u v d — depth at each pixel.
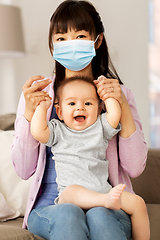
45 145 1.37
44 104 1.28
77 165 1.23
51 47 1.48
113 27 3.73
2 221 1.51
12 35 2.94
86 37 1.38
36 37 3.65
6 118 2.10
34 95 1.28
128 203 1.16
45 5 3.62
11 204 1.62
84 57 1.36
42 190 1.37
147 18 3.75
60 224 1.04
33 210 1.29
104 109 1.41
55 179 1.35
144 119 3.79
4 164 1.70
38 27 3.65
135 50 3.75
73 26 1.35
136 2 3.73
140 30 3.75
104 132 1.29
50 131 1.26
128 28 3.75
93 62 1.52
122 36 3.74
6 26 2.90
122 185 1.07
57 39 1.39
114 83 1.30
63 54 1.37
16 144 1.37
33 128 1.24
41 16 3.64
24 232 1.18
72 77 1.34
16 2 3.68
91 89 1.30
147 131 3.79
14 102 3.79
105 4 3.71
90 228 1.05
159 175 1.75
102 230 1.03
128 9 3.74
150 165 1.78
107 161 1.29
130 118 1.33
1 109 3.81
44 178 1.37
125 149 1.34
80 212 1.07
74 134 1.27
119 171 1.42
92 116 1.28
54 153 1.28
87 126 1.28
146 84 3.79
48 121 1.30
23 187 1.66
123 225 1.12
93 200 1.12
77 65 1.38
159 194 1.73
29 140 1.34
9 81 3.79
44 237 1.15
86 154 1.24
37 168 1.36
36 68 3.66
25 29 3.70
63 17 1.36
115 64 3.54
